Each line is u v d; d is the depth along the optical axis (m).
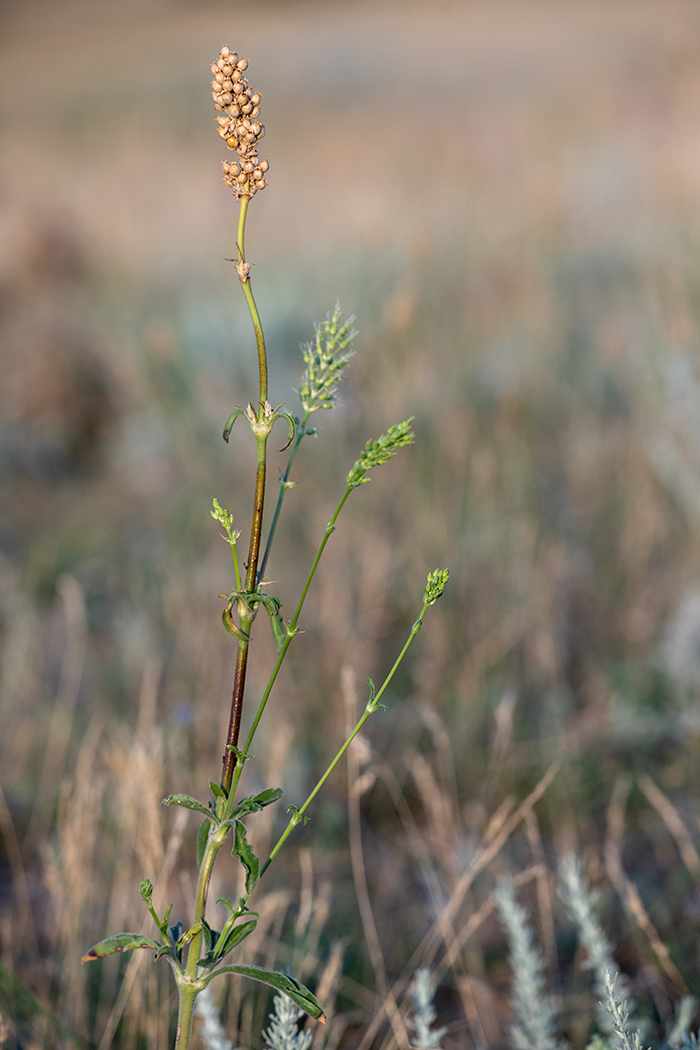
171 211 9.45
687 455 4.09
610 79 12.23
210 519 4.57
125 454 5.98
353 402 4.60
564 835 2.71
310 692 3.37
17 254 8.10
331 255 7.37
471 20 25.42
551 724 3.18
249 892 1.16
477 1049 2.07
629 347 5.14
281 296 6.64
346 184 9.37
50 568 4.62
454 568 3.84
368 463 1.07
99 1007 2.16
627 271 6.21
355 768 2.22
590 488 4.39
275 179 10.37
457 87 17.23
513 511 4.19
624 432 4.65
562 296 5.99
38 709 3.48
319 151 11.36
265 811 2.65
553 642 3.53
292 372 5.57
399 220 7.59
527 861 2.73
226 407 5.25
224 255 8.24
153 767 2.29
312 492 4.44
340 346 1.17
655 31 17.31
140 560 4.61
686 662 3.25
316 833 2.91
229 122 1.05
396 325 4.80
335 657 3.46
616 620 3.75
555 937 2.45
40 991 2.18
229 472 4.98
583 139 9.14
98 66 26.34
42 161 13.05
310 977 2.26
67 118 18.20
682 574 3.78
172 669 3.65
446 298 5.96
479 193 7.77
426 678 3.39
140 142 12.78
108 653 3.96
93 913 2.42
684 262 5.41
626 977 2.30
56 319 7.21
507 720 2.81
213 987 1.96
